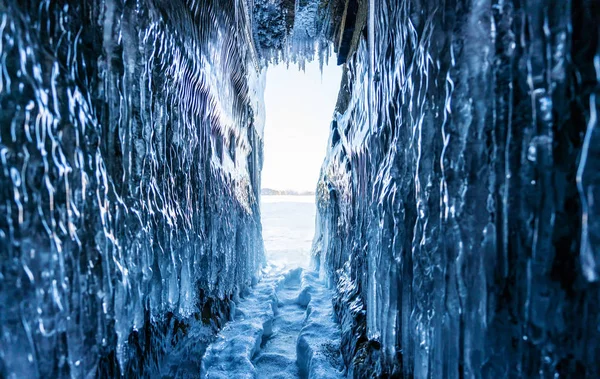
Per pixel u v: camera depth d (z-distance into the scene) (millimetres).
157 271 1755
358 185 3180
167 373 2033
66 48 1023
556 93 742
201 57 2395
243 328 3525
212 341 3010
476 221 950
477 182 942
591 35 676
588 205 678
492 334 921
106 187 1204
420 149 1217
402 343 1594
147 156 1565
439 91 1097
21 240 863
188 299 2297
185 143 2207
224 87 3283
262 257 7000
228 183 3701
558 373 773
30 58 884
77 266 1040
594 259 672
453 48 990
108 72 1241
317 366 2732
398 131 1512
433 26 1120
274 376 3092
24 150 869
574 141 722
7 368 845
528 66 795
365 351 2277
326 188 5738
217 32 2842
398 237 1569
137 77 1442
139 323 1492
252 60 5102
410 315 1491
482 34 894
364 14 2791
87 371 1089
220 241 3369
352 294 3279
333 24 4215
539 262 794
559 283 762
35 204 894
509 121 849
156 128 1713
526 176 816
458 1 973
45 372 926
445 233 1082
